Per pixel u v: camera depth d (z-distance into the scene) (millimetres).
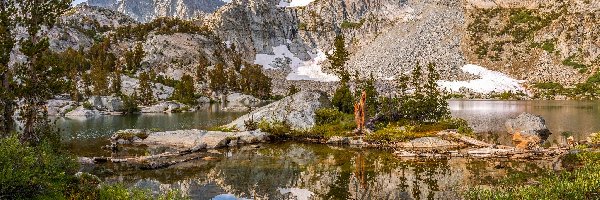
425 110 73375
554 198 21219
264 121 67500
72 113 110438
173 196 26812
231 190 34500
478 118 91812
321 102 75250
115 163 45812
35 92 34312
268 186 35781
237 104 151750
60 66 35844
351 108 77062
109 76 162375
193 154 52031
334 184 36094
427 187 34219
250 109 128875
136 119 99062
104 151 54219
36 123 34500
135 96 137375
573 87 195750
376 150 54094
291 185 35875
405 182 36125
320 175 39625
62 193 24703
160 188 35000
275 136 64438
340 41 93938
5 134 31953
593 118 88062
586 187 21156
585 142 50656
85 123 89750
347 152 52906
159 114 113938
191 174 40562
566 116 93750
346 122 68000
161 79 177250
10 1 34000
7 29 33906
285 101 74625
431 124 68875
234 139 60125
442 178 37125
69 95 132500
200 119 97312
